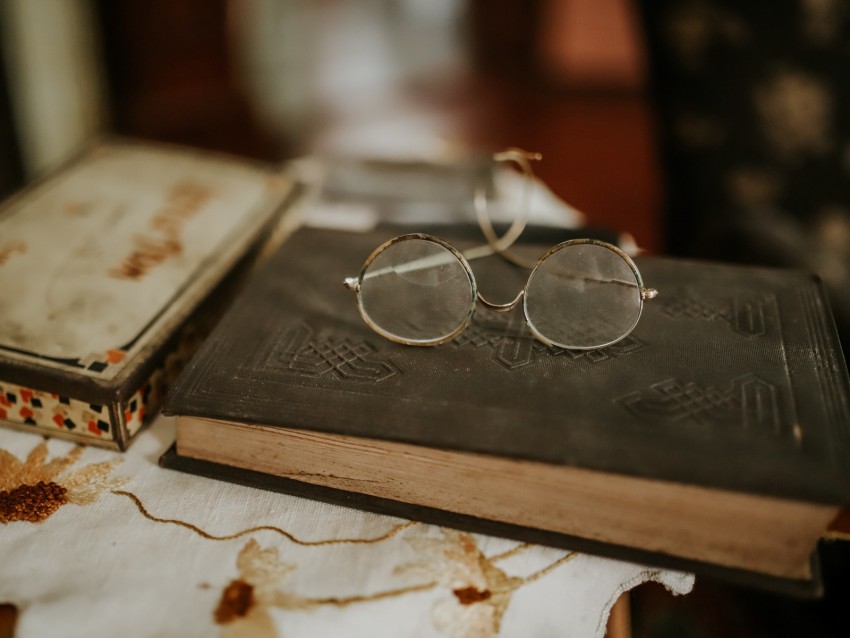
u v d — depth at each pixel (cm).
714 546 31
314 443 33
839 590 49
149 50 111
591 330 35
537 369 34
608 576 32
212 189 47
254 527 33
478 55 150
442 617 31
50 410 35
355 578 31
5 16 82
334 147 116
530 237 44
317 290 38
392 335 35
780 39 53
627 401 32
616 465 30
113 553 32
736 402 32
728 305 37
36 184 46
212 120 121
